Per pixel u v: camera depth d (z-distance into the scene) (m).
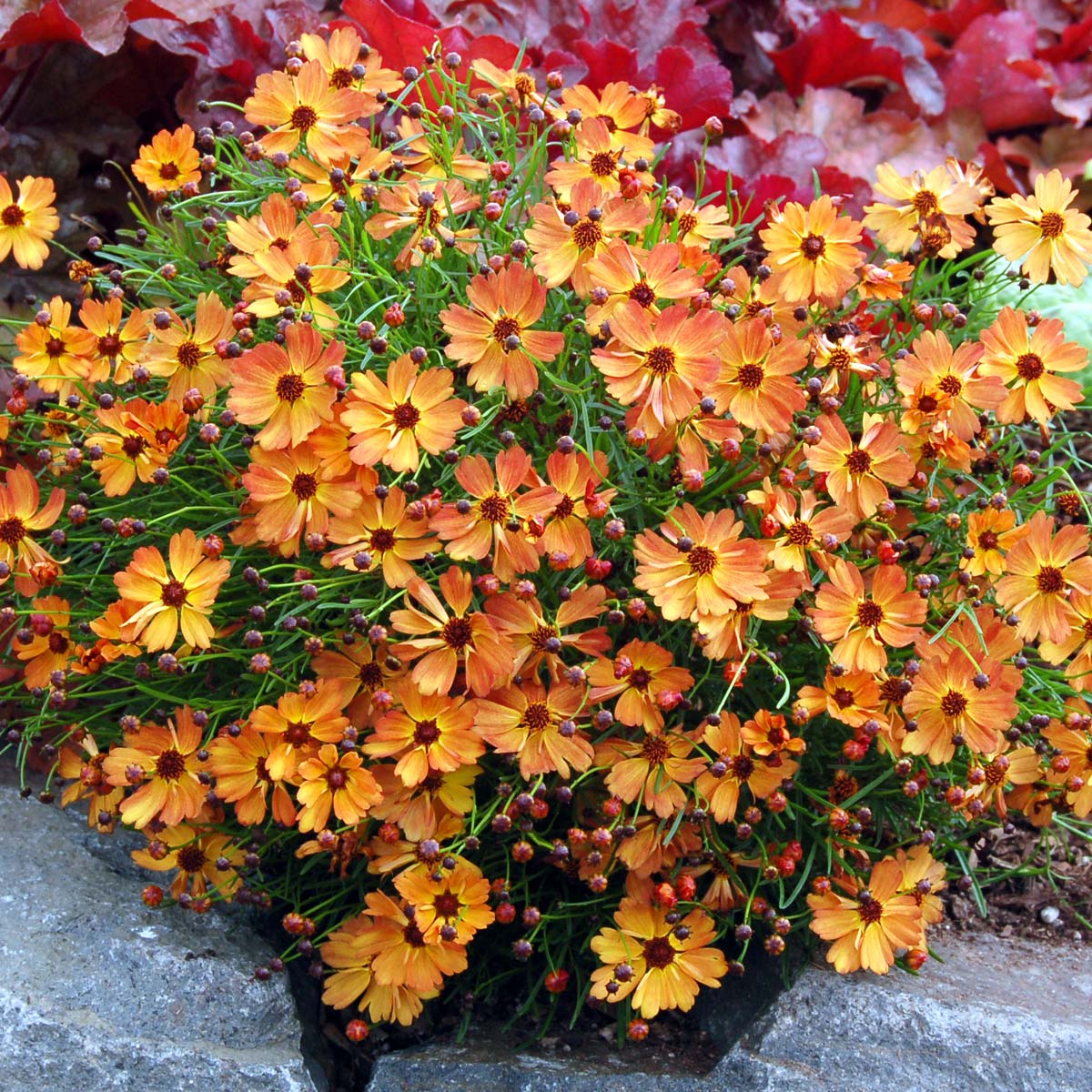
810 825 0.69
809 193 1.04
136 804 0.66
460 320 0.65
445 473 0.66
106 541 0.73
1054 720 0.71
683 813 0.66
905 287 0.81
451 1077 0.67
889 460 0.66
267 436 0.64
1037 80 1.15
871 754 0.70
